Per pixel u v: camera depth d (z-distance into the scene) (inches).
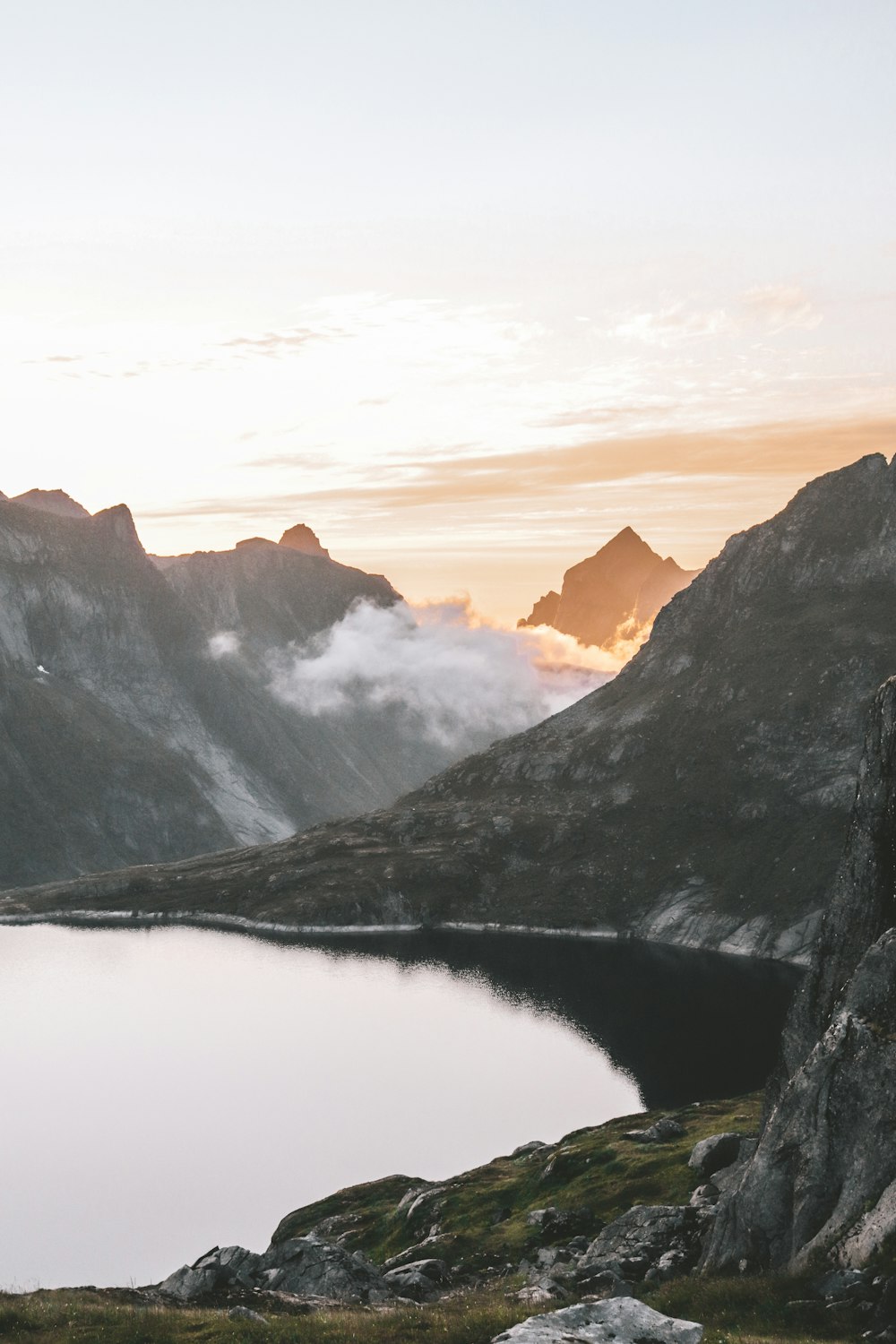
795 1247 1771.7
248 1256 2358.5
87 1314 1587.1
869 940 2145.7
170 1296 1888.5
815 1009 2217.0
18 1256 4729.3
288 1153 6092.5
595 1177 3257.9
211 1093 7406.5
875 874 2164.1
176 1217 5177.2
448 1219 3334.2
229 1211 5241.1
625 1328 1240.8
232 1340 1451.8
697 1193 2652.6
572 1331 1222.9
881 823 2172.7
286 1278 2214.6
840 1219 1707.7
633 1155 3363.7
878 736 2220.7
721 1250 1941.4
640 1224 2378.2
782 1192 1854.1
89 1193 5551.2
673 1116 3951.8
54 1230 5034.5
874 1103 1770.4
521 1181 3528.5
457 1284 2409.0
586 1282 2018.9
